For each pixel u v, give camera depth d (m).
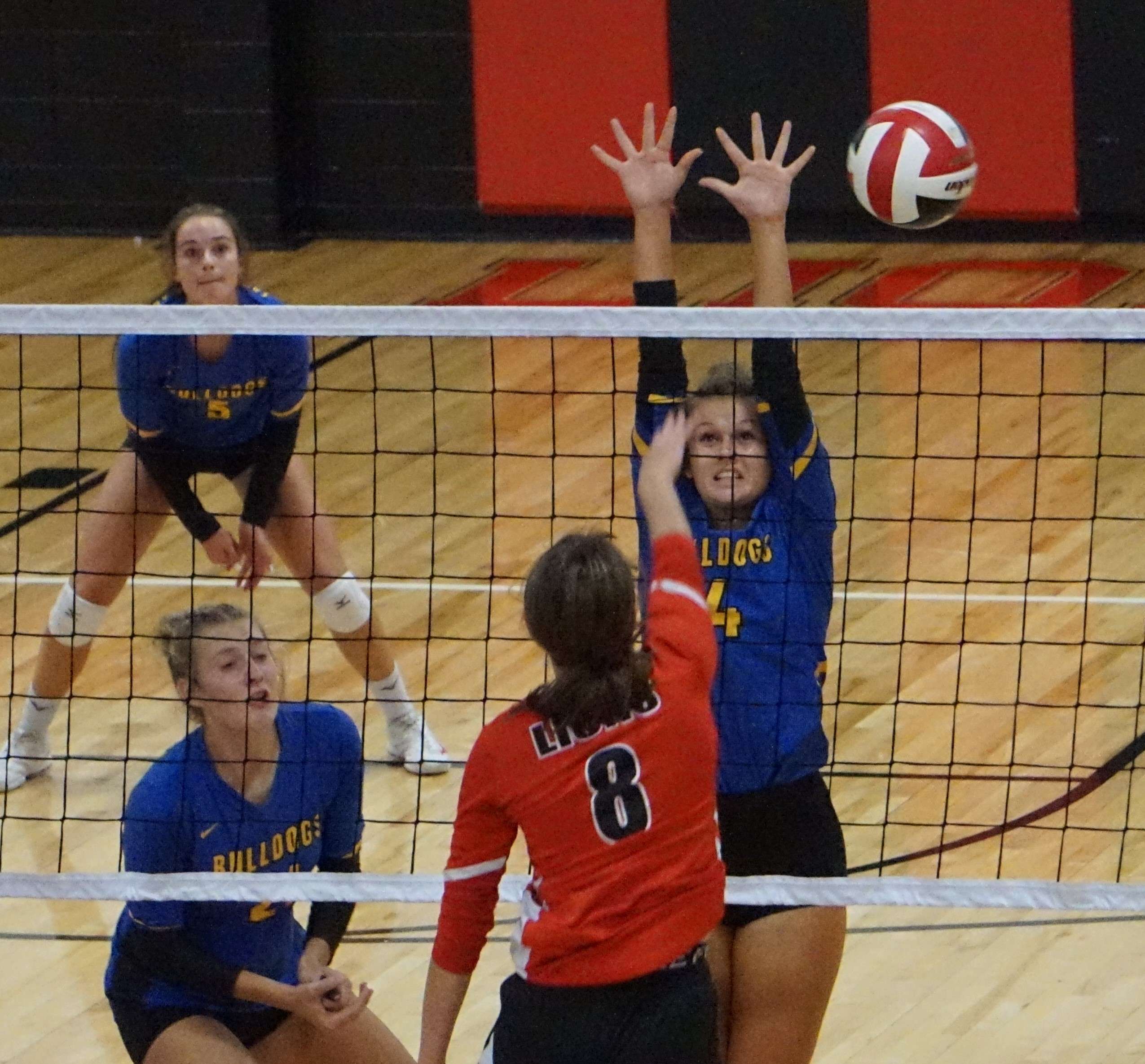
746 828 14.60
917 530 28.69
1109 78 41.59
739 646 14.64
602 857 11.53
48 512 30.48
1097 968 18.19
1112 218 42.72
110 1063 17.05
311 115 45.34
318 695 24.41
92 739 23.44
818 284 41.09
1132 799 21.02
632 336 14.05
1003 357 35.91
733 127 43.31
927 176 19.66
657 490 12.77
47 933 19.42
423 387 35.72
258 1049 14.70
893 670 24.42
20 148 46.41
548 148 44.41
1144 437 31.80
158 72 45.19
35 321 14.37
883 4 41.97
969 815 20.84
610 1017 11.48
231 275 20.97
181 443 21.56
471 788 11.89
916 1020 17.44
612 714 11.55
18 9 45.22
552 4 43.41
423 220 45.78
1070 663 24.41
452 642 25.73
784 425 14.59
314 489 21.25
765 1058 14.22
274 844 15.00
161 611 26.89
